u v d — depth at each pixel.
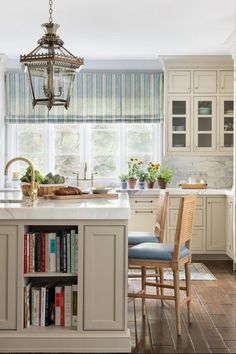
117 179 7.58
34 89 3.45
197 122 7.20
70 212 3.48
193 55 7.10
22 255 3.54
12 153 7.55
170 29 5.87
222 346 3.57
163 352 3.46
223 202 6.99
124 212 3.49
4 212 3.48
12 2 4.89
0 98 7.18
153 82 7.46
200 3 4.94
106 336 3.51
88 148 7.60
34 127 7.59
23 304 3.56
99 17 5.40
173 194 6.98
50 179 4.46
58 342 3.51
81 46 6.68
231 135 7.23
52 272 3.58
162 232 4.48
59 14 5.28
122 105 7.46
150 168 7.27
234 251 6.26
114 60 7.54
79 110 7.45
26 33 6.01
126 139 7.62
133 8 5.11
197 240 7.00
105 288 3.54
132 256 3.85
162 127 7.55
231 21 5.54
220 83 7.18
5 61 7.28
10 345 3.51
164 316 4.30
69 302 3.63
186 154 7.21
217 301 4.77
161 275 4.61
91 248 3.53
